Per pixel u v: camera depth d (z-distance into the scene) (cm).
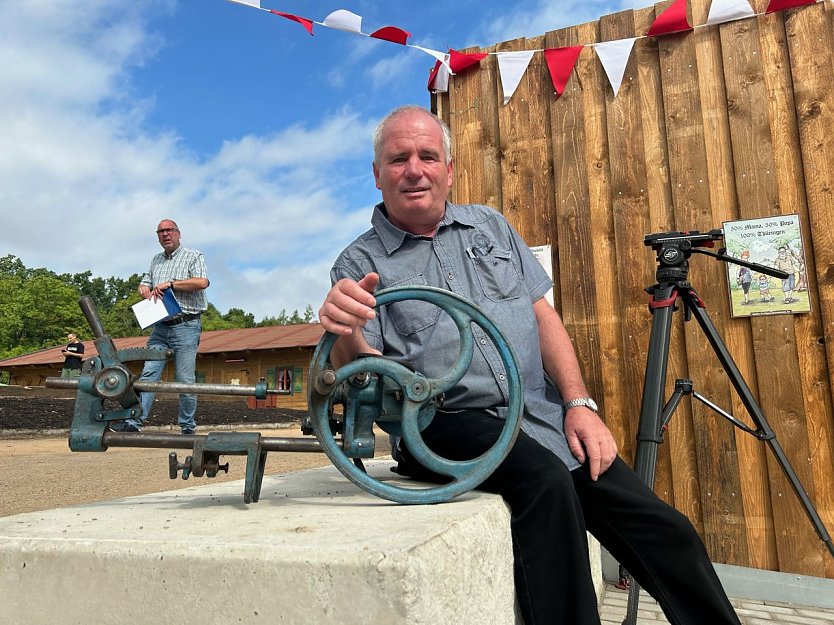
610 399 305
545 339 201
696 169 303
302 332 2458
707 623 146
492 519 128
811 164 283
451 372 138
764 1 300
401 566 88
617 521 157
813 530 263
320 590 91
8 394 1369
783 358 278
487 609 119
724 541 276
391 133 195
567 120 332
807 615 244
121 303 7725
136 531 110
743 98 299
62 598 104
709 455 283
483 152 350
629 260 310
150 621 99
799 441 271
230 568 96
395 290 137
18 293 6244
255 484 145
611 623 223
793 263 281
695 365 290
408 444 135
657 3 322
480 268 194
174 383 143
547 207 333
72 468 457
